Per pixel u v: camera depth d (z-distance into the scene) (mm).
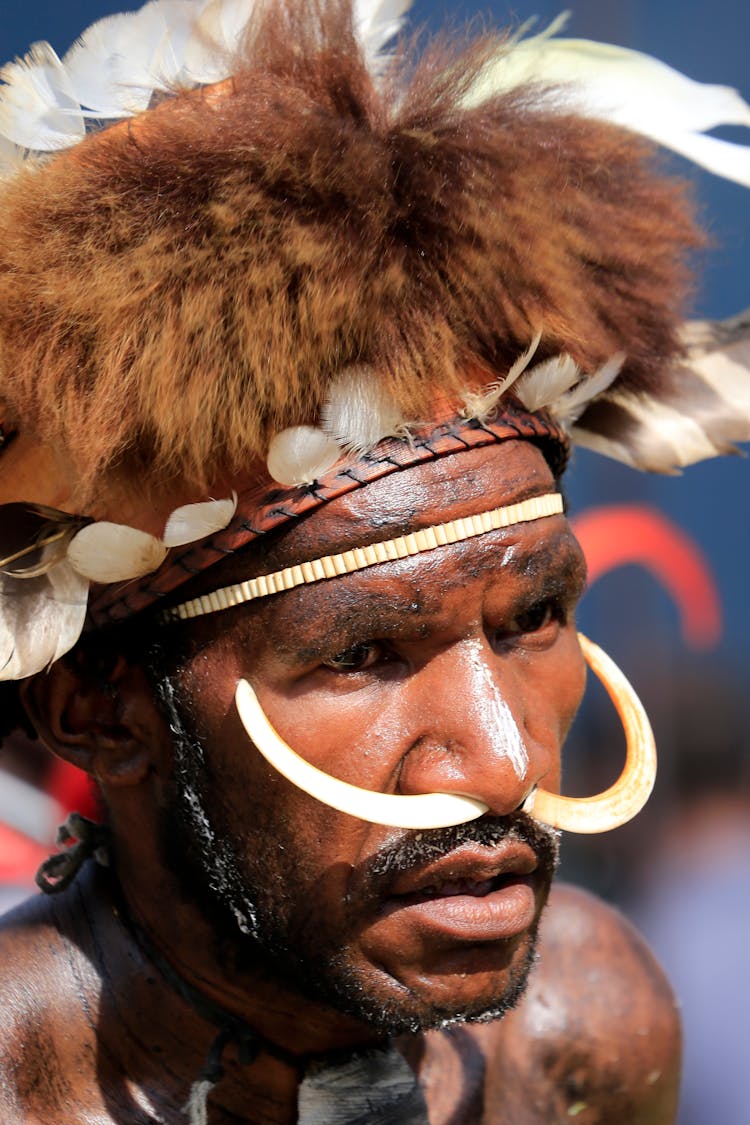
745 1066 10000
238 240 4086
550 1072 5891
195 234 4113
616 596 11766
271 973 4711
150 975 4855
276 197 4137
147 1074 4848
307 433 4105
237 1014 4809
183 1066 4852
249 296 4059
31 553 4375
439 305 4215
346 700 4246
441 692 4207
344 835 4258
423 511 4168
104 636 4512
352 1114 4855
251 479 4219
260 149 4160
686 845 10914
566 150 4727
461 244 4246
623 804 4559
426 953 4301
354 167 4188
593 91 5254
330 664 4238
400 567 4160
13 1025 4828
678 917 10531
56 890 4969
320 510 4172
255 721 4191
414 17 5852
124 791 4762
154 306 4066
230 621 4281
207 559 4238
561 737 4641
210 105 4336
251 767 4316
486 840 4242
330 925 4324
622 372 5023
